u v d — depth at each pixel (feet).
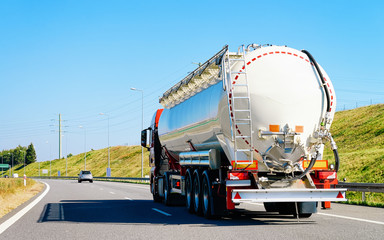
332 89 36.42
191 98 46.68
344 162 134.41
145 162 330.75
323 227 31.22
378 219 35.76
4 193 70.79
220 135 37.50
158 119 65.67
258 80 35.42
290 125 35.17
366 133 187.83
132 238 27.81
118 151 442.50
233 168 34.68
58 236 29.04
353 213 41.29
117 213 45.24
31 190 105.40
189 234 29.07
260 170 35.94
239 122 35.27
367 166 119.65
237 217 40.37
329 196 34.42
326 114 35.99
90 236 28.89
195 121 43.65
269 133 34.94
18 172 608.60
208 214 38.91
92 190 103.55
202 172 41.91
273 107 35.01
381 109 217.56
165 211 47.75
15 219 39.65
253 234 28.43
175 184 53.93
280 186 35.65
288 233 28.53
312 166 35.70
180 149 53.11
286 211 40.70
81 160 486.79
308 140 35.55
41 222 37.24
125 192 92.84
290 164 35.42
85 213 45.19
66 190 104.37
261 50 36.35
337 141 195.11
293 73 35.76
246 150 35.40
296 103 35.19
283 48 36.73
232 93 35.32
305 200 34.12
